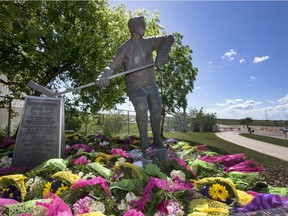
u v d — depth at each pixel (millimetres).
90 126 15164
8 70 10242
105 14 11016
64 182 2803
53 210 2037
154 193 2455
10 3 7984
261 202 2426
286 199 2564
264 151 13695
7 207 2023
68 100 11383
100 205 2379
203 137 22531
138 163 3684
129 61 4637
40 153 4188
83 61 10133
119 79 11016
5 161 4398
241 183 3326
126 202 2475
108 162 3789
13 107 13672
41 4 9188
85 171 3238
